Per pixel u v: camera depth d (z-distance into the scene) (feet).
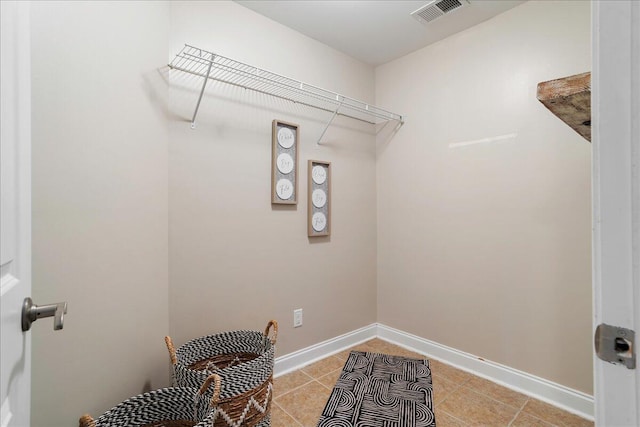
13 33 1.98
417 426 5.22
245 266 6.40
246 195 6.41
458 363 7.29
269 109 6.77
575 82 2.88
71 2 3.62
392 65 8.73
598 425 1.68
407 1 6.27
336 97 7.70
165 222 5.16
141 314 4.63
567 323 5.81
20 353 2.04
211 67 5.61
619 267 1.62
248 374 4.41
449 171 7.52
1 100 1.80
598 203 1.68
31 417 3.25
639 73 1.55
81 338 3.74
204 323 5.83
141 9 4.65
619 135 1.61
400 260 8.57
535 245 6.19
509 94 6.52
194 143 5.72
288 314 7.14
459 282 7.34
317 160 7.61
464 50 7.25
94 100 3.89
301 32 7.32
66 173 3.57
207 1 5.88
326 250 7.91
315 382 6.59
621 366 1.61
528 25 6.25
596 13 1.69
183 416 4.09
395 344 8.57
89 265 3.83
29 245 2.22
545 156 6.06
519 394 6.18
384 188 8.96
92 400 3.87
